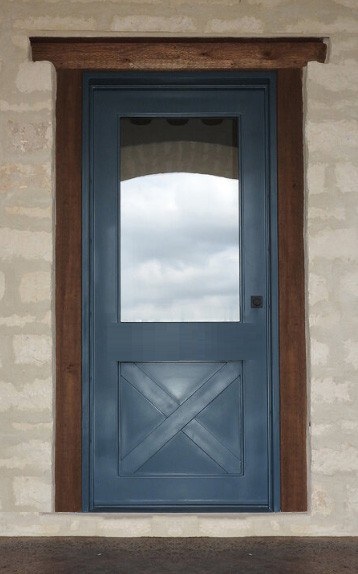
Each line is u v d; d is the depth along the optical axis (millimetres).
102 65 4336
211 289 4418
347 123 4230
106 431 4344
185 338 4371
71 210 4340
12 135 4219
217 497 4348
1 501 4156
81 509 4277
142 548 3945
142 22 4250
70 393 4297
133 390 4383
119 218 4402
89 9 4246
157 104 4430
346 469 4168
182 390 4391
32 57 4332
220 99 4426
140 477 4344
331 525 4156
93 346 4344
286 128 4359
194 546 3979
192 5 4254
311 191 4215
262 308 4375
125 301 4402
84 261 4324
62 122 4359
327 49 4312
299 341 4305
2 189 4211
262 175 4406
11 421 4164
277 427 4293
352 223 4211
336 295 4191
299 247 4332
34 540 4070
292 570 3598
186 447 4371
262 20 4258
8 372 4168
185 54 4344
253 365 4363
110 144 4402
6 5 4238
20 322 4180
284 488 4285
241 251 4395
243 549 3924
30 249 4195
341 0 4262
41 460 4156
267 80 4402
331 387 4176
